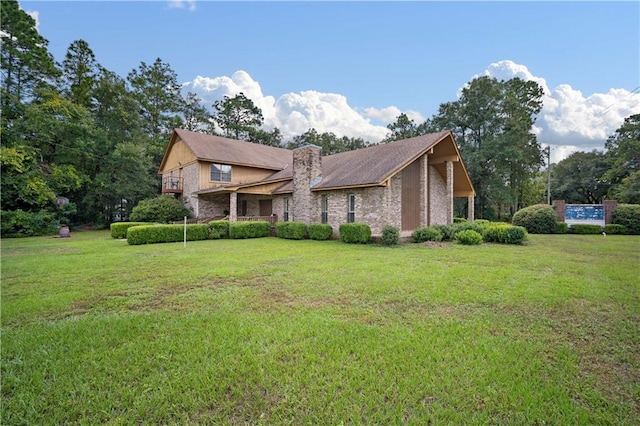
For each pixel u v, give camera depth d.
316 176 18.09
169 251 12.10
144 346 3.80
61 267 8.72
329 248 12.76
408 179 16.89
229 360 3.44
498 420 2.54
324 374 3.18
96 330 4.28
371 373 3.19
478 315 4.85
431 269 8.25
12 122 22.75
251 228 17.89
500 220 40.22
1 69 23.05
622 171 36.97
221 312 4.98
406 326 4.41
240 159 24.30
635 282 6.86
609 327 4.40
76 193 28.97
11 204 22.41
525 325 4.46
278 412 2.63
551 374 3.20
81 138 26.45
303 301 5.56
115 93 30.36
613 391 2.94
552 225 21.75
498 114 32.97
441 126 36.34
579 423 2.51
